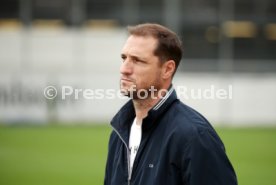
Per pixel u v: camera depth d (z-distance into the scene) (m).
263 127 57.09
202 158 7.56
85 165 35.09
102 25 64.75
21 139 46.19
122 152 8.65
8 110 55.31
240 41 66.00
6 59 59.28
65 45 59.97
